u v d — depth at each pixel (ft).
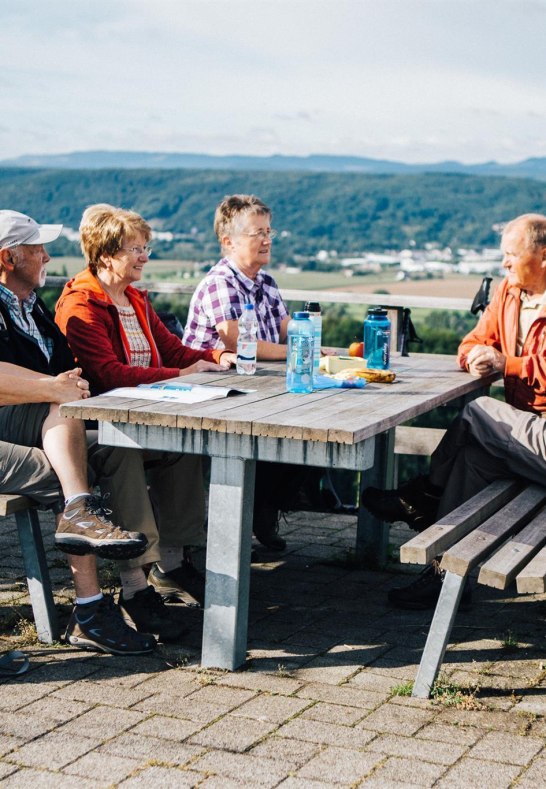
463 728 9.33
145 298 14.88
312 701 9.96
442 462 13.05
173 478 13.21
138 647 11.28
